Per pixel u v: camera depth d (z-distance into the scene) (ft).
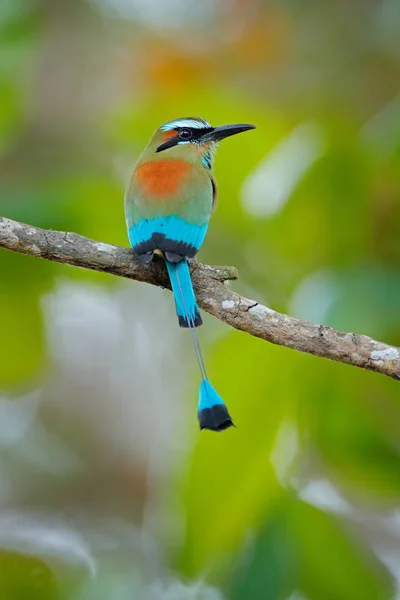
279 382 29.55
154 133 36.27
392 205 32.35
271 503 28.66
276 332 25.63
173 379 46.47
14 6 37.42
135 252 28.22
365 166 31.99
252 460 29.07
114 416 46.83
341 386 29.55
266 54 43.83
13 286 33.83
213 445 29.07
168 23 45.55
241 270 34.06
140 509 45.57
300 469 29.22
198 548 28.48
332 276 31.27
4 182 38.34
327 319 30.17
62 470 46.03
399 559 36.47
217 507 28.73
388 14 44.27
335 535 28.32
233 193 34.63
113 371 47.16
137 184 31.78
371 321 29.86
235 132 35.06
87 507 45.52
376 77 43.57
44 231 27.50
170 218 30.09
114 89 45.68
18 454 46.11
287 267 33.45
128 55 45.39
